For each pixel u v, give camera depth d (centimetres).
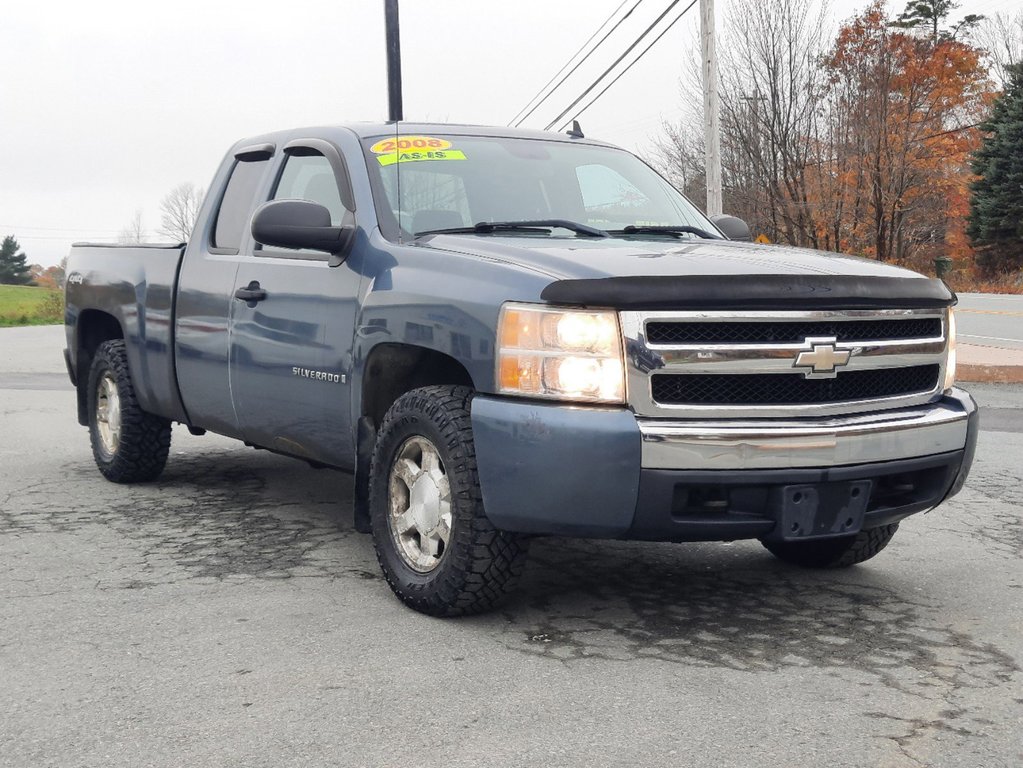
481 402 383
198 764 285
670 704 326
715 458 364
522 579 468
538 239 452
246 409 536
